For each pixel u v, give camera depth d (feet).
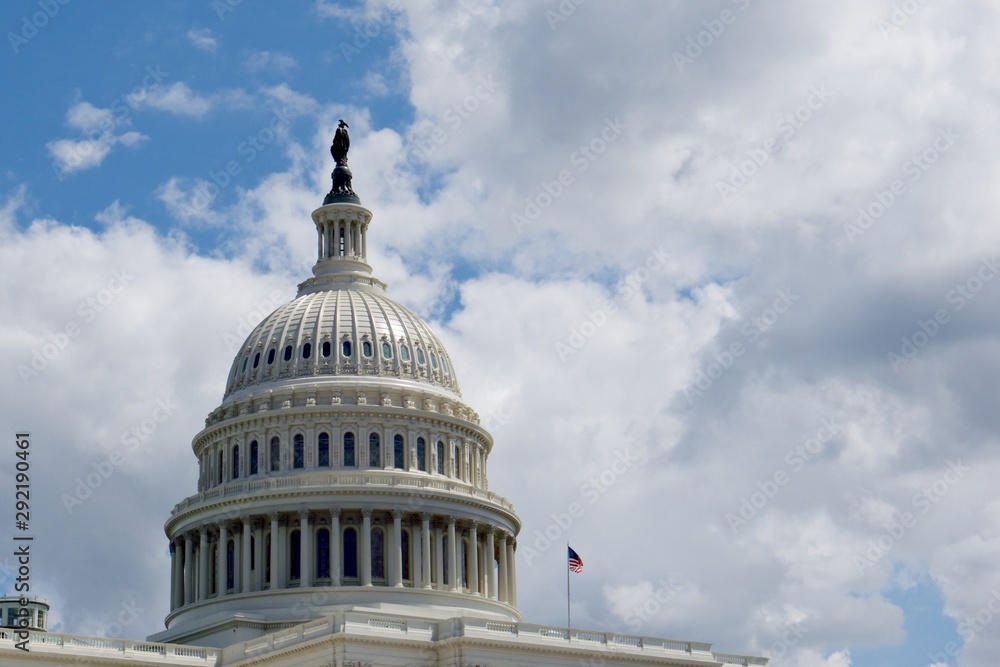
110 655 481.87
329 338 587.68
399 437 573.74
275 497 554.46
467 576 572.10
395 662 469.98
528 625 488.44
